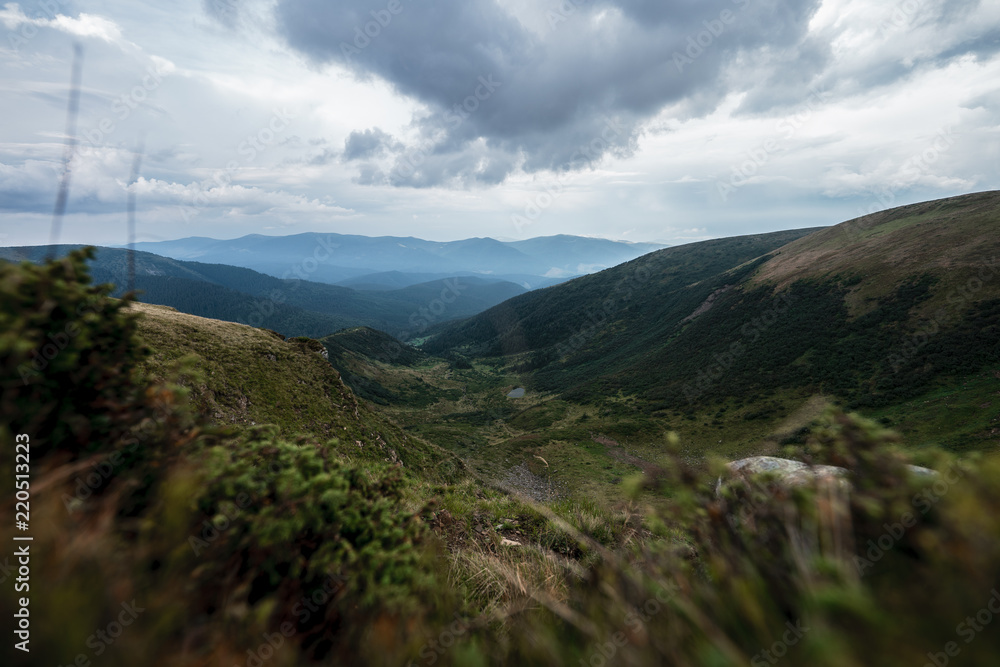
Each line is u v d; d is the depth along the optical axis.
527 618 1.59
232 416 15.58
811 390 60.56
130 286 1.60
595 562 2.69
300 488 1.50
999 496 0.87
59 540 0.98
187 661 0.92
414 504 2.58
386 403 112.19
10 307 1.25
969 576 0.77
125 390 1.55
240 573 1.31
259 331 26.34
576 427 75.12
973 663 0.67
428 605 1.60
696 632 1.02
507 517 4.39
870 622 0.75
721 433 60.47
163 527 1.18
